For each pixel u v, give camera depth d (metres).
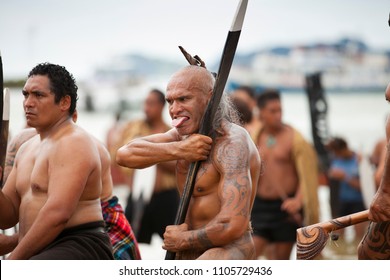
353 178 17.16
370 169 15.38
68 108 8.09
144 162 7.70
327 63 46.41
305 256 7.93
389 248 8.17
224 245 7.46
